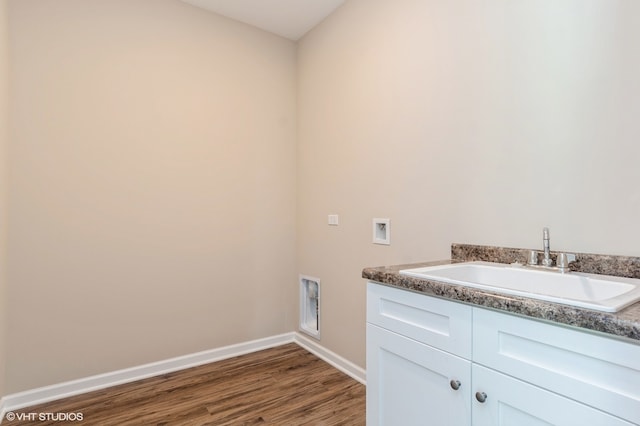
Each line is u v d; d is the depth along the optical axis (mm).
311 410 1890
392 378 1237
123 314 2227
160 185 2365
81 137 2094
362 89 2271
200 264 2531
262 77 2832
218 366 2475
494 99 1512
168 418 1808
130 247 2254
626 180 1130
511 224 1453
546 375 811
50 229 2004
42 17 1982
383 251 2111
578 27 1242
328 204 2596
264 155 2842
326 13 2582
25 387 1927
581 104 1235
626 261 1113
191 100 2492
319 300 2676
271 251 2873
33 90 1955
